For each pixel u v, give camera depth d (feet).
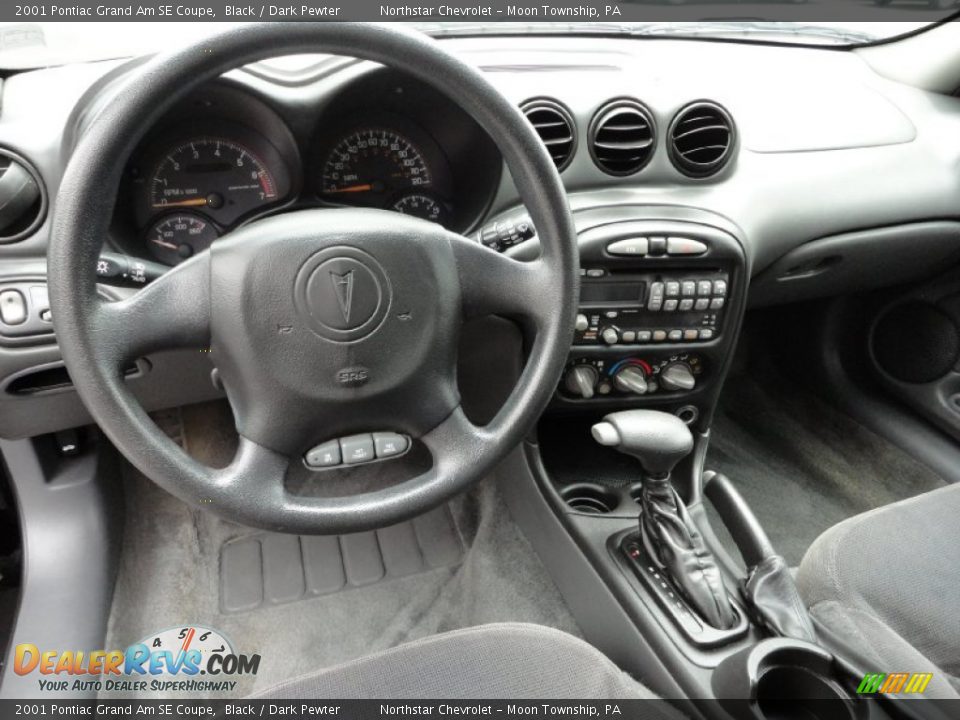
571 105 3.91
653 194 4.13
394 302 2.57
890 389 5.69
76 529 4.33
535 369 2.80
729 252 3.99
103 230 2.31
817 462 5.82
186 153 3.62
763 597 3.33
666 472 3.57
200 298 2.51
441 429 2.79
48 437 4.33
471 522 5.38
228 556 5.06
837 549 3.26
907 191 4.55
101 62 3.61
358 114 3.77
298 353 2.52
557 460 4.78
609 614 3.92
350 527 2.63
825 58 5.27
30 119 3.27
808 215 4.38
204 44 2.23
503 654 2.83
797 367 6.41
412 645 2.88
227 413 5.43
